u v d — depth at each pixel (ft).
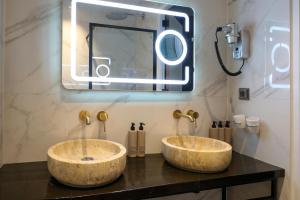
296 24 4.30
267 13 4.89
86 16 4.91
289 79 4.42
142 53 5.36
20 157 4.59
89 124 4.76
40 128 4.68
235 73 5.62
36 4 4.61
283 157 4.58
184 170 4.44
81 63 4.89
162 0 5.49
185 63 5.67
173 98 5.63
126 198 3.57
